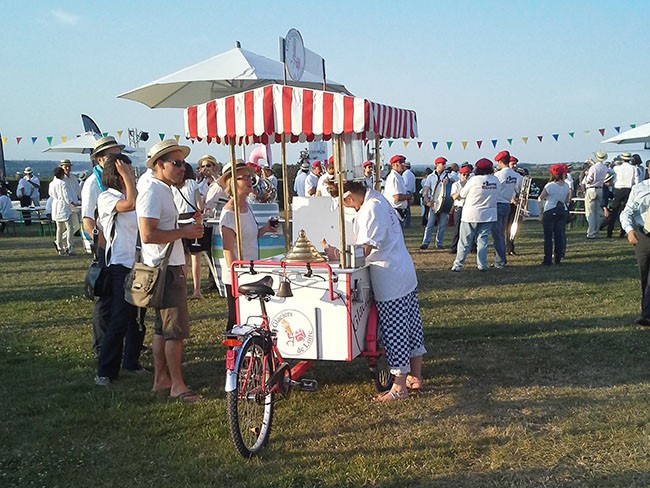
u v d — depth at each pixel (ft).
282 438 12.93
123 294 16.16
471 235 32.63
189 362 18.24
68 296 28.71
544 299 25.53
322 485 10.93
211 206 26.27
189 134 14.05
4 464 11.90
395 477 11.11
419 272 33.12
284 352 14.11
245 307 14.40
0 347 20.10
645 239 20.24
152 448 12.57
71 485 11.14
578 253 39.17
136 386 16.19
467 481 10.94
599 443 12.20
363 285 14.24
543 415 13.71
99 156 17.47
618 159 61.93
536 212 62.75
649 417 13.26
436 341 19.83
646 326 20.81
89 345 20.13
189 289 29.53
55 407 14.73
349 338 13.64
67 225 44.70
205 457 12.09
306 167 49.93
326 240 16.29
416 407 14.42
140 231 14.25
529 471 11.21
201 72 28.96
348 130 12.42
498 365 17.30
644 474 10.94
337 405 14.67
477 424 13.37
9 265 40.01
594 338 19.60
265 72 29.25
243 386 12.18
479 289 27.99
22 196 69.77
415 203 92.12
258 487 10.93
